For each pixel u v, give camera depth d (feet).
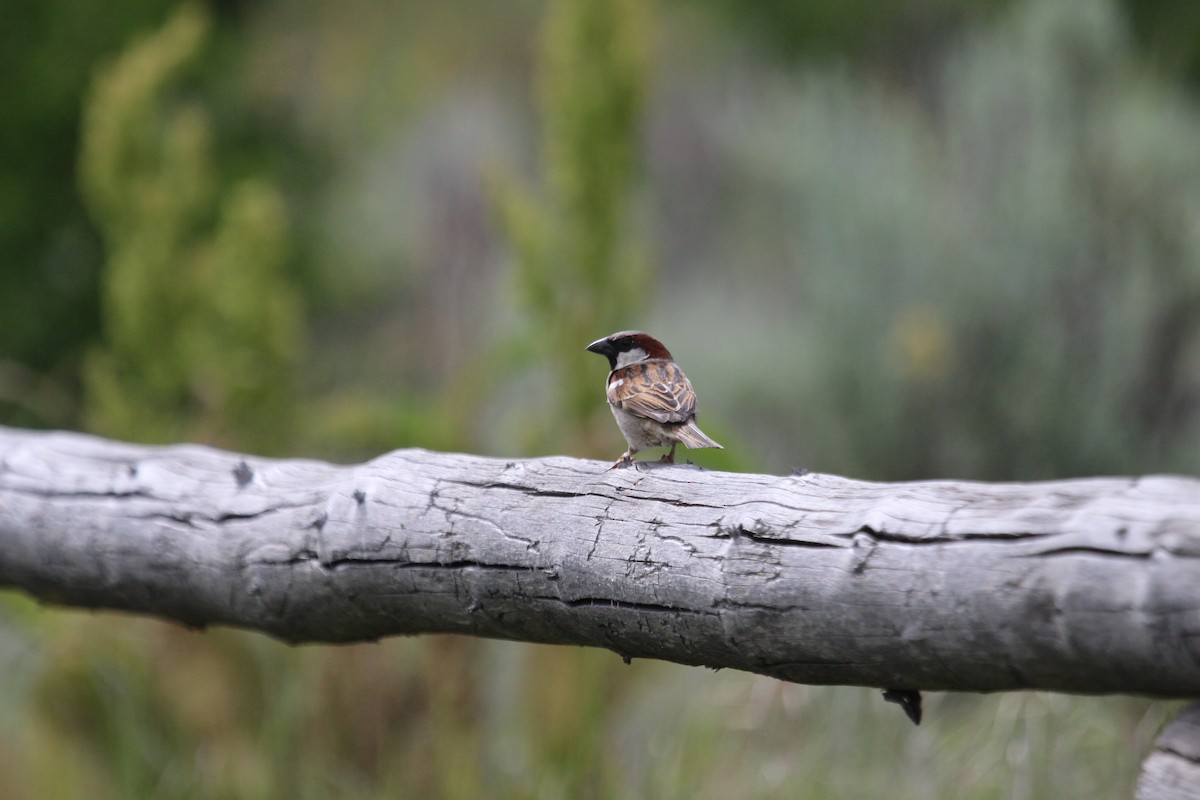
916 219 53.11
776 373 55.06
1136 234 50.67
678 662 15.75
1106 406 48.16
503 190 40.81
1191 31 70.44
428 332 70.44
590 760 28.73
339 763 30.01
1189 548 11.19
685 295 77.15
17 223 74.08
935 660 12.87
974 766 27.84
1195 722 12.18
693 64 94.99
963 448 49.14
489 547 16.48
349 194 92.79
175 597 20.58
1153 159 51.80
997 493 12.95
